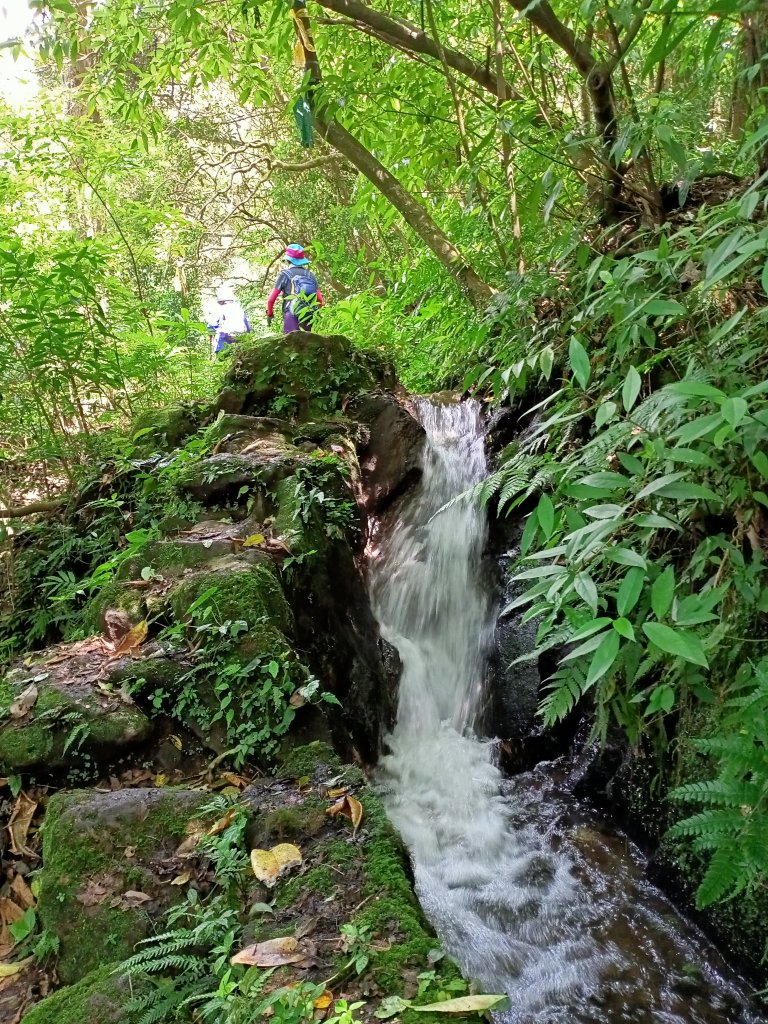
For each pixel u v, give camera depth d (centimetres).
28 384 436
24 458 467
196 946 164
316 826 196
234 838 189
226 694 247
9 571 385
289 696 248
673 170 329
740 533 188
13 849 206
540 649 175
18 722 237
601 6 230
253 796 212
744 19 231
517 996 217
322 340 457
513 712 361
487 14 404
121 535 369
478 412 444
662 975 219
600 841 279
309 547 317
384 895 170
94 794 212
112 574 321
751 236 133
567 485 158
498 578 389
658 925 237
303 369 446
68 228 694
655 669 230
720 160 311
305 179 932
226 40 455
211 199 1015
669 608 128
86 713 237
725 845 123
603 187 320
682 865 237
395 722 354
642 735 263
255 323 961
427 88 428
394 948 154
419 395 482
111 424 516
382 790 316
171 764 238
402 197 461
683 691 206
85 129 554
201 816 200
